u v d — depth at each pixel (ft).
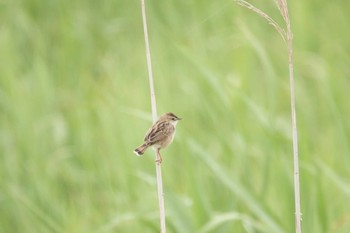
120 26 63.72
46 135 49.26
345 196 41.75
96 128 48.62
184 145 36.78
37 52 59.82
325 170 36.76
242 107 44.16
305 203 35.78
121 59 59.93
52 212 41.75
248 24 59.62
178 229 33.96
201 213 35.09
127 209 40.86
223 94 40.29
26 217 41.22
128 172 41.96
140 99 50.34
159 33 60.23
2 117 52.13
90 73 57.52
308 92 54.08
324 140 47.19
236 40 56.08
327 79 47.29
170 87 53.47
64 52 58.34
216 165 36.42
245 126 43.21
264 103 52.11
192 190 35.63
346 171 43.32
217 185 41.37
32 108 50.42
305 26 59.41
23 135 47.42
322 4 65.67
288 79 54.29
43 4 67.26
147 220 35.32
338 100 46.65
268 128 38.63
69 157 47.21
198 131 47.98
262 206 34.91
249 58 50.55
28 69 59.57
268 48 57.57
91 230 40.11
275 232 33.96
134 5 65.05
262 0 64.08
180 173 43.80
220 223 34.04
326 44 56.49
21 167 45.83
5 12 66.08
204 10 63.16
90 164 45.34
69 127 48.96
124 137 46.03
